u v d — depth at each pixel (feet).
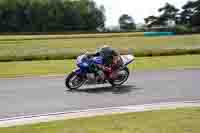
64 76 75.15
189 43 231.71
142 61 107.65
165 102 49.03
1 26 553.64
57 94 55.36
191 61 106.01
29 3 572.51
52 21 590.14
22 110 44.96
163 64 97.50
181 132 32.68
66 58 124.67
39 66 95.61
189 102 48.96
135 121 36.81
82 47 201.26
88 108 45.73
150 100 50.52
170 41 258.78
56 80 69.56
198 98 51.93
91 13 621.72
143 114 40.06
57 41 272.31
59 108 45.96
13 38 319.06
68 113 43.04
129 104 47.93
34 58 120.06
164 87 60.90
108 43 238.48
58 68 90.58
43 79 70.90
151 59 115.44
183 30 505.66
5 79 71.20
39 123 36.86
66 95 54.54
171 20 628.28
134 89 59.21
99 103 48.75
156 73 78.07
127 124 35.70
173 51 138.31
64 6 599.16
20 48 193.47
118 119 37.86
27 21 572.92
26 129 34.45
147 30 532.32
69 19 602.44
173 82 66.03
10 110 44.98
